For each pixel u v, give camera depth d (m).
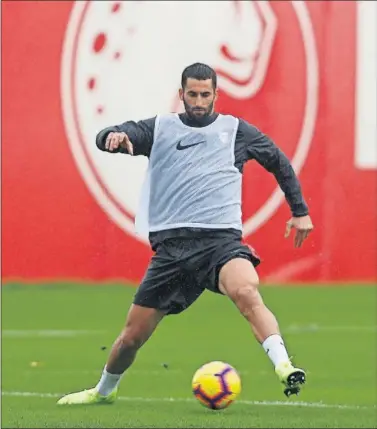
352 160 62.44
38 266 63.22
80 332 48.84
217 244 25.48
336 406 29.78
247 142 26.20
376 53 62.50
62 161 63.00
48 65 63.19
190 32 62.78
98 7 63.22
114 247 62.84
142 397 31.34
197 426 25.95
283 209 62.00
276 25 62.62
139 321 26.86
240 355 41.91
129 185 62.53
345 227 62.50
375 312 54.91
